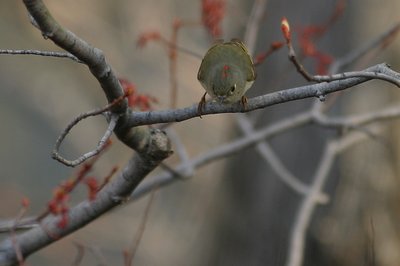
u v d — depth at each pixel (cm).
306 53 1000
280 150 1381
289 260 898
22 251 722
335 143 1055
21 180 2156
